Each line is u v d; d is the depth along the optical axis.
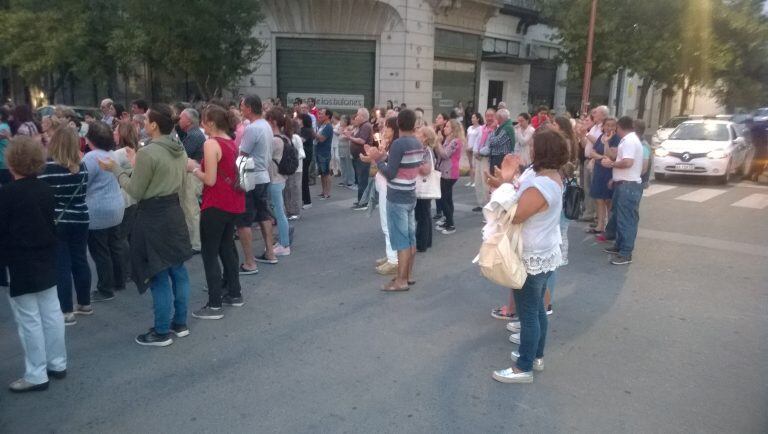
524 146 10.11
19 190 3.86
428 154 7.38
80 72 20.09
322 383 4.29
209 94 18.58
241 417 3.83
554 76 31.23
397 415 3.88
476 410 3.96
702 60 22.00
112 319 5.39
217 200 5.22
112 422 3.76
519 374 4.33
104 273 5.83
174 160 4.70
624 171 7.25
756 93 26.08
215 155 5.06
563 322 5.54
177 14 16.14
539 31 29.41
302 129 10.48
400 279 6.27
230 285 5.70
